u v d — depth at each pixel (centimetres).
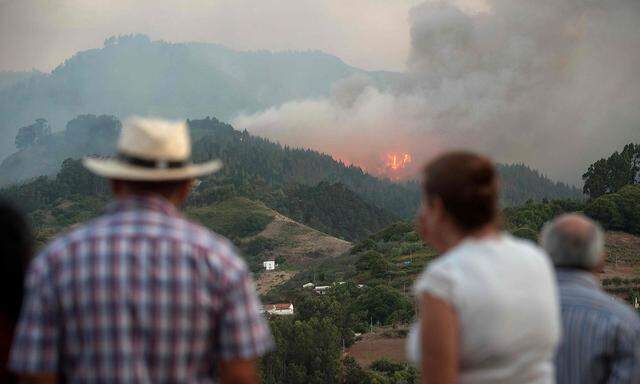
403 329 8362
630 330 376
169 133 296
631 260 10625
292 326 6562
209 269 275
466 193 298
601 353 375
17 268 342
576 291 394
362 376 6253
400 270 12319
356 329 8538
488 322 285
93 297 265
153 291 268
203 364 279
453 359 282
